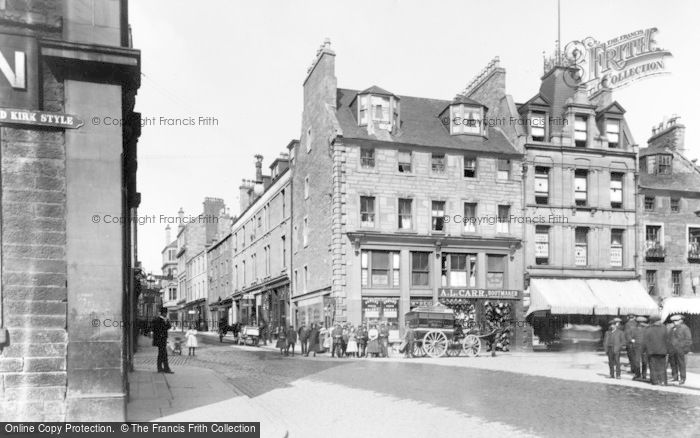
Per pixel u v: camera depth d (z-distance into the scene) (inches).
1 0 348.2
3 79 343.3
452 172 1283.2
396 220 1236.5
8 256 341.4
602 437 344.5
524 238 1307.8
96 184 358.9
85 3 365.4
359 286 1192.8
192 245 3176.7
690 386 583.2
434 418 405.4
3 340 333.7
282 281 1603.1
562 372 724.7
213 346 1402.6
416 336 1029.2
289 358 991.0
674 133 1502.2
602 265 1344.7
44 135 353.7
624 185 1385.3
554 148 1341.0
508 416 411.2
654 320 607.8
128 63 364.8
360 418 407.2
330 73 1309.1
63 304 349.4
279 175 1684.3
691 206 1419.8
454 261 1274.6
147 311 2055.9
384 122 1266.0
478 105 1336.1
